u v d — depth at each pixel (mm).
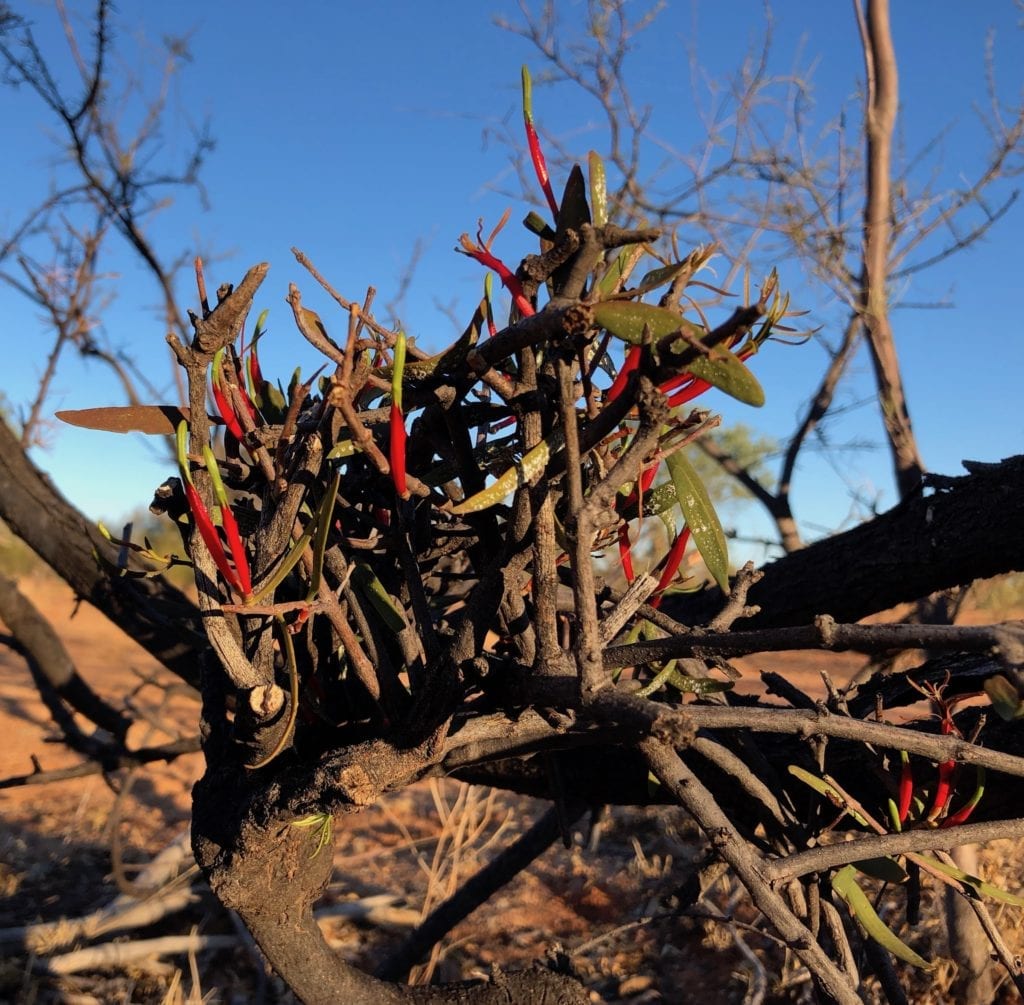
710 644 878
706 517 994
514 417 1146
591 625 837
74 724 2562
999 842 3260
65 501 2197
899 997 1338
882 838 1068
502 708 1150
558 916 3518
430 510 1156
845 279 3648
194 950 3137
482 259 976
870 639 796
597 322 803
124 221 3412
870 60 3746
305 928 1342
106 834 4297
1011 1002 2607
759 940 3139
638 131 4219
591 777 1713
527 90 981
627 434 1056
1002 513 1647
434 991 1435
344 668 1252
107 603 2148
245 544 1190
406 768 1102
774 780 1374
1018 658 742
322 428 1006
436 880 3297
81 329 3428
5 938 3146
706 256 919
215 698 1351
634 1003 2885
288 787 1174
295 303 959
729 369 738
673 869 3744
